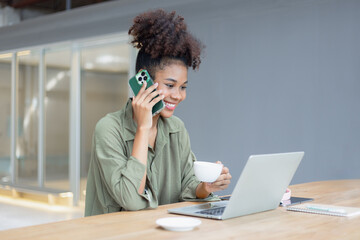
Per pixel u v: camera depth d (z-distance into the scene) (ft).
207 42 13.69
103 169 4.10
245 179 3.41
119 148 4.20
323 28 11.53
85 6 16.70
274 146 12.33
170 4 14.33
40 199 18.38
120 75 15.84
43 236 2.88
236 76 13.08
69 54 17.34
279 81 12.28
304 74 11.84
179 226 3.03
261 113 12.58
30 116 18.74
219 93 13.41
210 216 3.52
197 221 3.16
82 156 16.87
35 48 18.24
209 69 13.61
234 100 13.10
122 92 15.78
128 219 3.49
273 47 12.40
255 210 3.79
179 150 4.91
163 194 4.75
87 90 16.80
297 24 11.97
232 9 13.15
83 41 16.53
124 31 15.19
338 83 11.28
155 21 4.24
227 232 3.05
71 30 16.85
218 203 4.22
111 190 4.00
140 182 3.91
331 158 11.36
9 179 19.70
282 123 12.19
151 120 4.07
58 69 17.74
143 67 4.36
